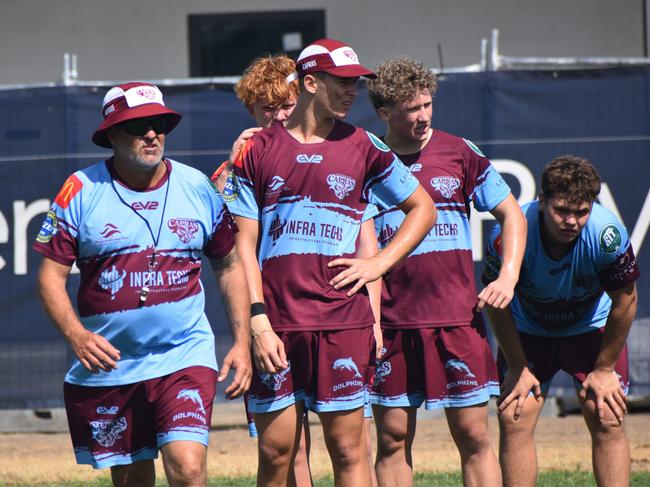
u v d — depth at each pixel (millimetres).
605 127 28562
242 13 41781
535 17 40656
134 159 14930
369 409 18141
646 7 40031
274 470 16062
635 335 28312
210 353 15789
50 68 41625
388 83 18188
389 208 18641
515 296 19078
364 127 28359
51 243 15203
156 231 15281
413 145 18641
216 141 28734
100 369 15203
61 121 28844
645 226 28484
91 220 15141
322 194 15453
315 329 15500
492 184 18656
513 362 18484
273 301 15688
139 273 15250
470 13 40844
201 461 15094
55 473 24328
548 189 17266
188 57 41844
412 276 18312
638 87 28500
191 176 15648
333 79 15328
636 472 22953
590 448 25734
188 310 15586
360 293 15859
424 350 18328
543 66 30438
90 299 15359
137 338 15367
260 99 18922
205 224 15555
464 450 18438
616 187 28562
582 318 18719
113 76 41750
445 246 18391
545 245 18031
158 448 15734
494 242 18594
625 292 17812
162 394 15352
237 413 32156
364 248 17578
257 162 15688
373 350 16125
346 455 15852
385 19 41281
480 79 28656
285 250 15562
